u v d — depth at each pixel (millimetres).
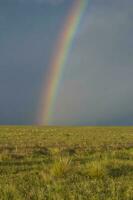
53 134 48406
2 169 13508
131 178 11289
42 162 14922
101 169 11859
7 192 9344
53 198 8906
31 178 11555
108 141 33875
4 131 58156
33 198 8984
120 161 14477
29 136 42125
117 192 9164
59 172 11727
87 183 10422
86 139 36938
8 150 21375
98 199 8625
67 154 19000
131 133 56500
